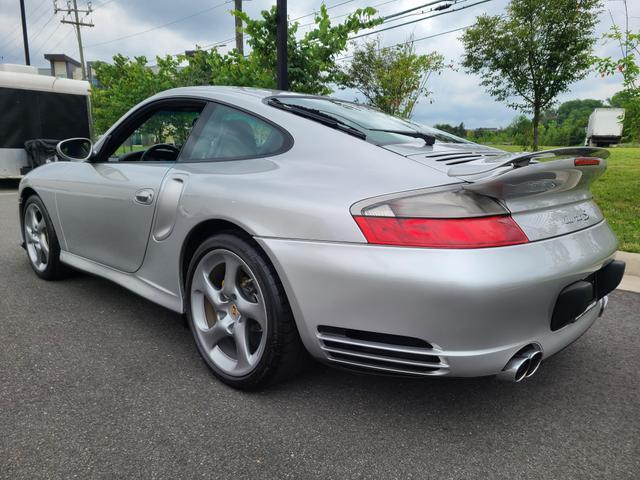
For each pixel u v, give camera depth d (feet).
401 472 5.48
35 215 12.16
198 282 7.50
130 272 9.16
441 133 8.75
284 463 5.58
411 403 6.90
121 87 49.49
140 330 9.27
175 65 41.81
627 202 22.18
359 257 5.63
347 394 7.09
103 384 7.23
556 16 32.24
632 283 12.65
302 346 6.63
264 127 7.55
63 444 5.80
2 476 5.23
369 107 9.66
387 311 5.56
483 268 5.22
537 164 5.43
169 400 6.83
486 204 5.56
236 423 6.32
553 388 7.44
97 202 9.53
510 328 5.46
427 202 5.55
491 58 35.17
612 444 6.08
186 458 5.62
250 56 27.30
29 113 35.83
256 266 6.48
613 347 8.95
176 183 7.88
